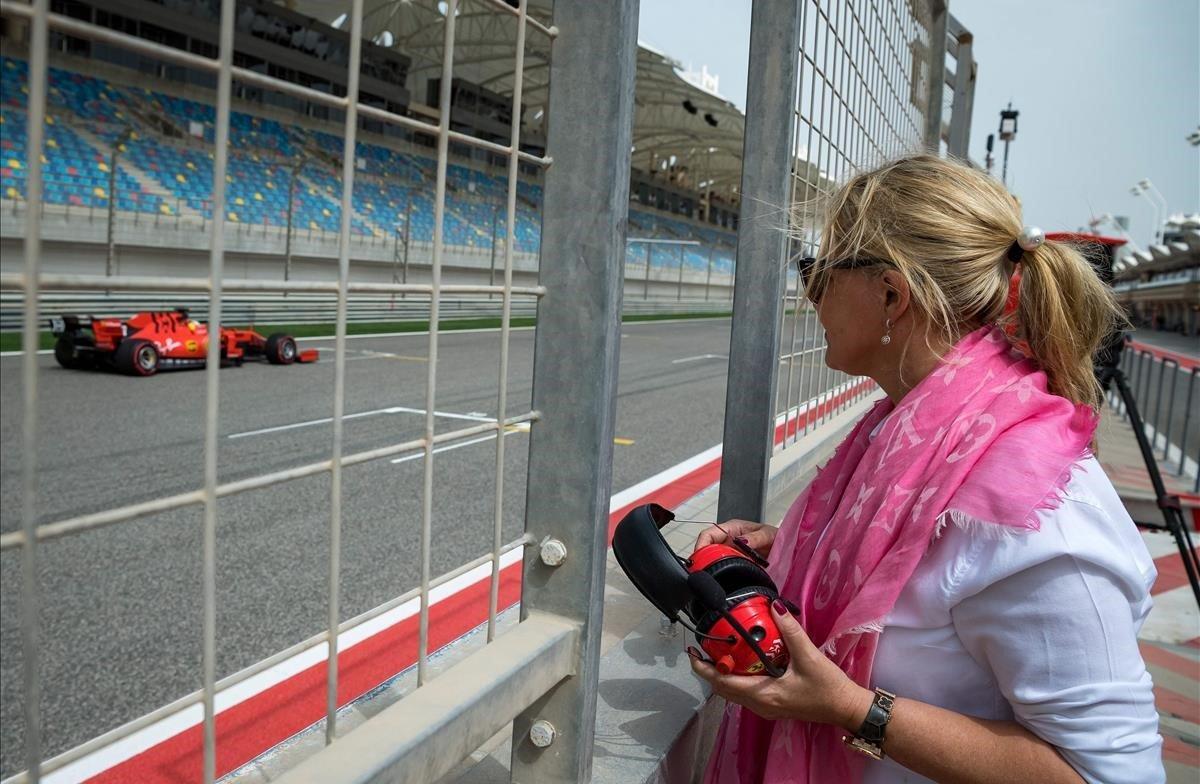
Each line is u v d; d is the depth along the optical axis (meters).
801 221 1.34
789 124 1.55
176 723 2.35
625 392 11.72
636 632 1.69
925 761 0.94
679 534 2.99
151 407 8.51
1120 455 7.99
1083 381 1.05
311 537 4.37
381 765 0.64
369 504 5.07
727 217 65.62
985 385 0.99
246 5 25.70
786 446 2.22
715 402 10.92
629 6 0.84
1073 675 0.87
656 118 43.12
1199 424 10.48
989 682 0.97
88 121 22.73
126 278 0.44
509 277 0.82
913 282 1.01
